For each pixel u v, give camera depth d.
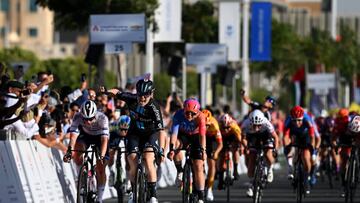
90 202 22.38
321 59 113.38
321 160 38.78
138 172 21.73
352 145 27.80
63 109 29.38
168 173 35.75
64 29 47.62
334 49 118.00
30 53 120.94
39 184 23.47
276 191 33.16
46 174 24.11
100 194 23.39
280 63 103.31
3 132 22.16
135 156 21.92
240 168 45.00
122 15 37.50
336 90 93.94
